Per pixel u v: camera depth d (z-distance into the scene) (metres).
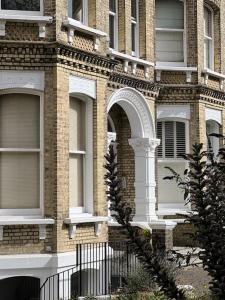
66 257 14.19
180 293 5.05
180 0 21.69
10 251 13.88
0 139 14.51
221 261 4.88
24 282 14.83
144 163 19.62
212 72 22.12
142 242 5.13
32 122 14.59
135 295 12.41
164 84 21.08
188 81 21.34
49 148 14.35
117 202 5.05
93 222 15.23
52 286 13.92
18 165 14.52
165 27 21.61
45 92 14.44
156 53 21.45
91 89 15.61
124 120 20.11
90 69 15.53
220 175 5.18
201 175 5.16
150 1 19.95
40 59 14.38
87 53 15.22
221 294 4.85
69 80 14.80
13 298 14.88
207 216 4.98
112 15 18.67
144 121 19.62
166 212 20.83
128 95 18.69
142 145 19.53
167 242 18.38
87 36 15.56
